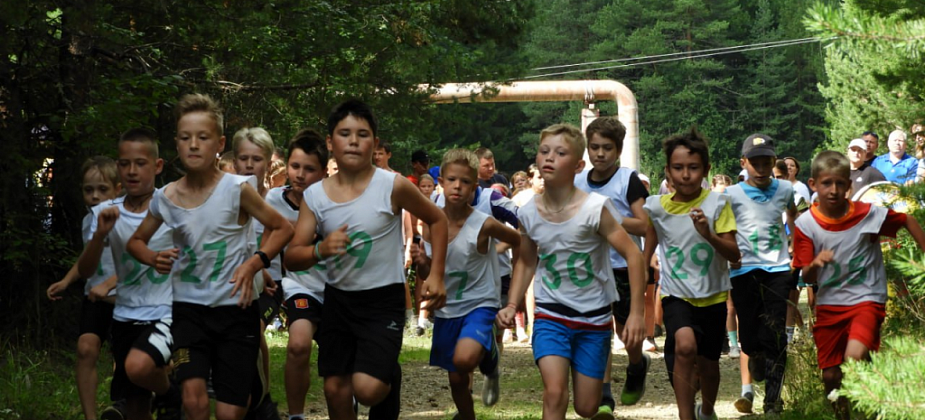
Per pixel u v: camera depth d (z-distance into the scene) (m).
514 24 25.80
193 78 14.77
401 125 17.39
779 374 9.23
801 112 85.31
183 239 6.51
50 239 11.96
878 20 5.07
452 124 19.98
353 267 6.39
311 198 6.49
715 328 8.25
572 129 7.12
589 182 9.18
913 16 5.61
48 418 8.84
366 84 16.03
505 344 15.55
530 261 7.42
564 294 7.13
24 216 11.84
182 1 13.41
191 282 6.50
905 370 4.94
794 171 15.33
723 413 9.70
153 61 14.07
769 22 87.88
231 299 6.50
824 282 7.97
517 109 81.62
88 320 7.86
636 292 7.01
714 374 8.44
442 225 6.55
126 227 7.18
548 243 7.14
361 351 6.39
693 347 7.98
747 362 9.66
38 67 12.46
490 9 25.25
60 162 12.84
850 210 7.85
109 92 11.87
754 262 9.62
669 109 82.38
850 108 36.00
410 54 16.58
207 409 6.42
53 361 11.65
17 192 12.02
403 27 17.25
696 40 87.25
